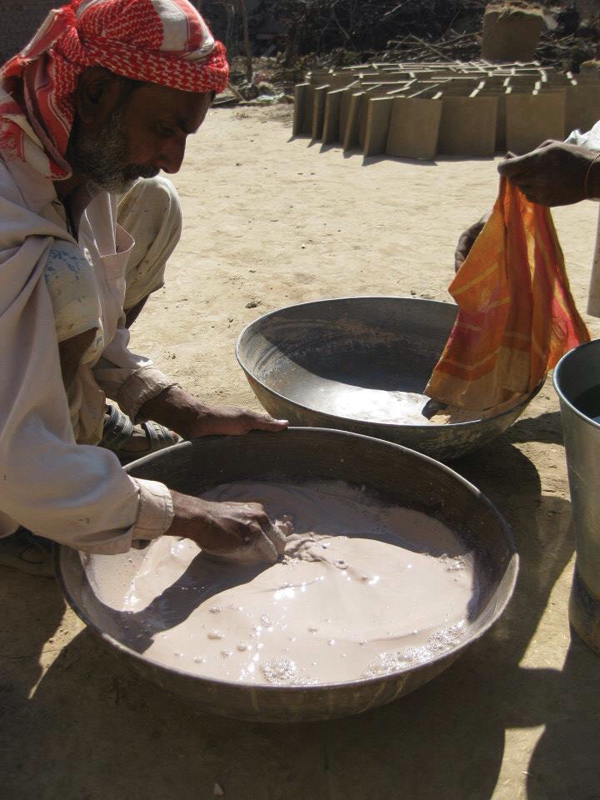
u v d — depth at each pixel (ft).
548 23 42.29
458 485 7.11
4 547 7.43
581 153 6.90
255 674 5.85
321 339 10.19
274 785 5.68
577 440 6.05
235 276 14.70
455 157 24.57
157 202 8.33
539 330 8.33
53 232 5.89
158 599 6.59
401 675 5.07
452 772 5.77
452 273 14.82
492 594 6.27
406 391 9.95
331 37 44.65
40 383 5.63
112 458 5.84
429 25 44.88
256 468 7.96
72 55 5.34
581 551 6.58
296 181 21.58
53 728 6.09
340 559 7.03
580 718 6.16
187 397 7.80
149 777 5.74
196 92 5.44
